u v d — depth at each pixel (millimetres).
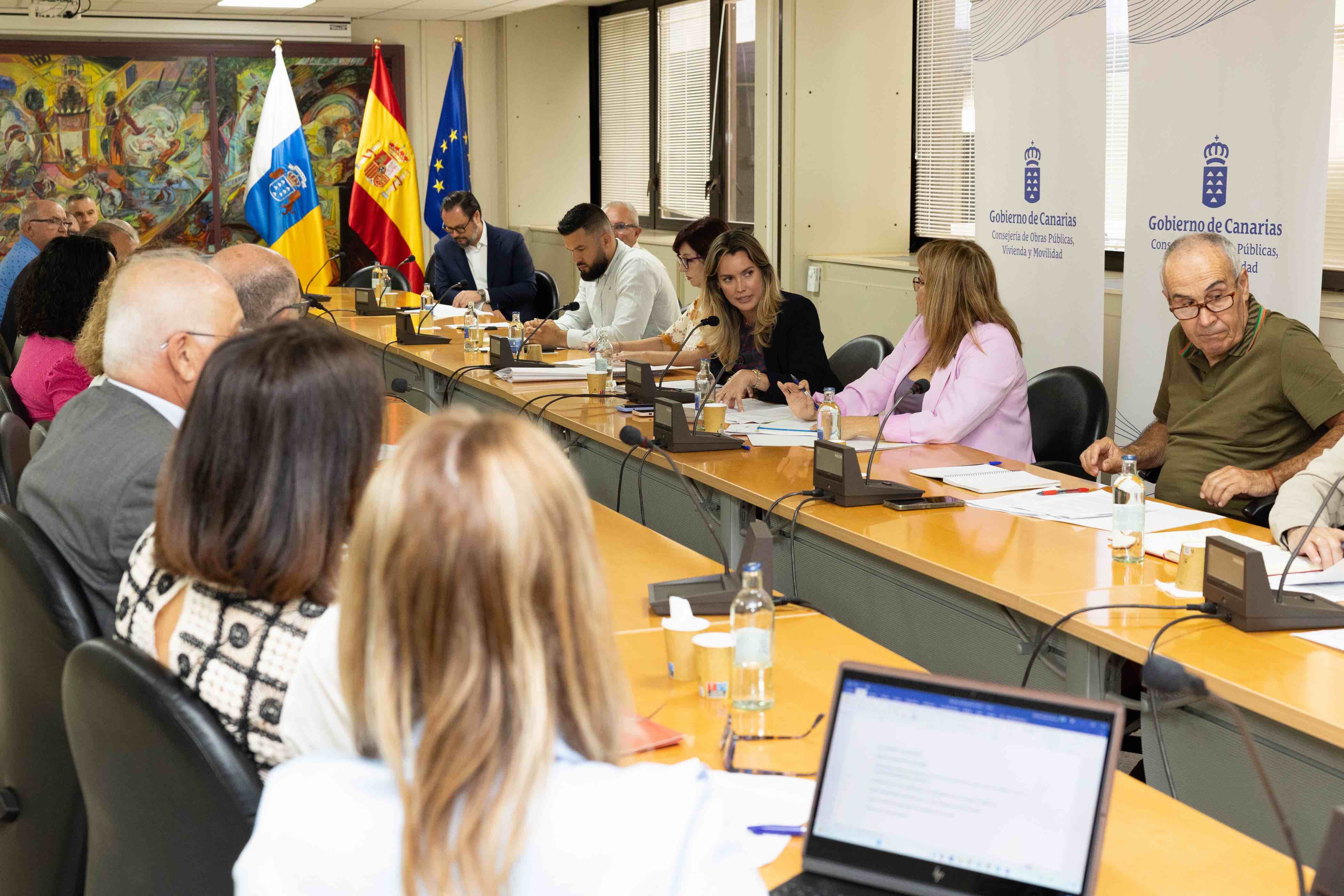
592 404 3918
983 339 3316
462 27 8758
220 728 1155
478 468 762
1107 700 1871
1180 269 2916
